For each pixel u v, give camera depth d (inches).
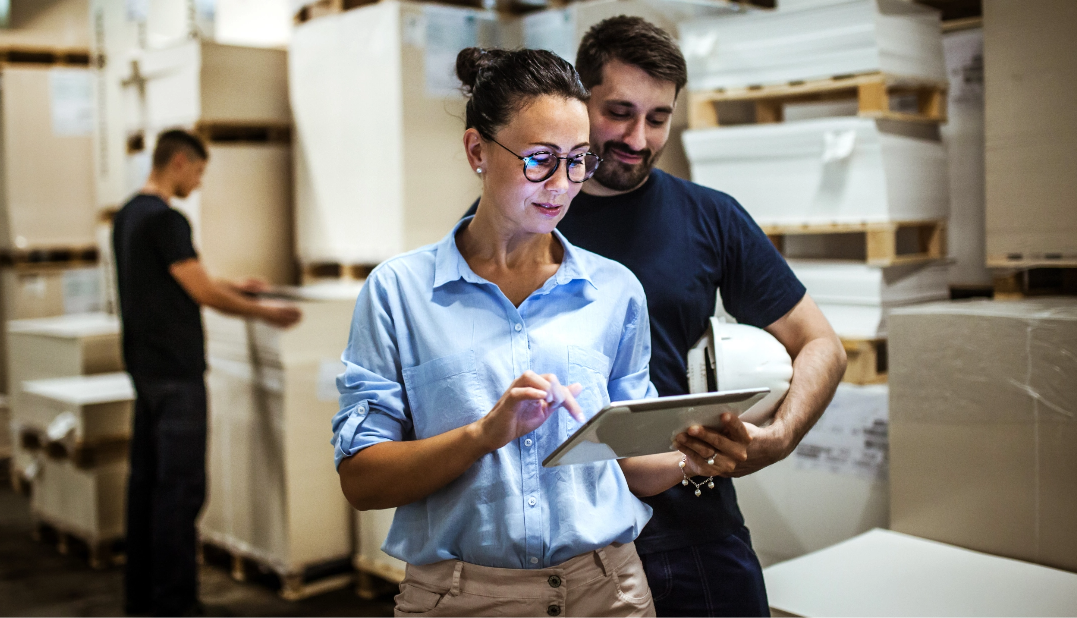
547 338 54.7
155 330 130.3
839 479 99.7
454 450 49.4
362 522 140.0
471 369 53.3
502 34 133.9
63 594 145.9
